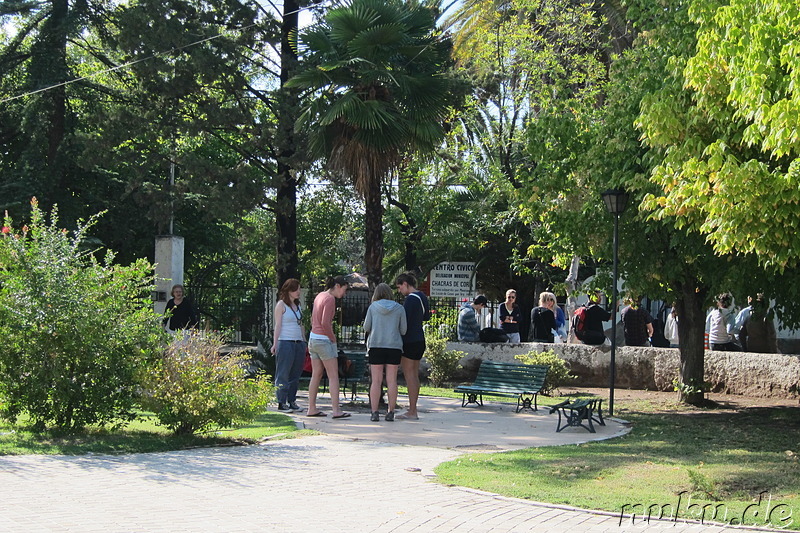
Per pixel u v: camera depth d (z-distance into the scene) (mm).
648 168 11773
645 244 13156
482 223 26234
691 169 8648
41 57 22656
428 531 5871
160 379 9531
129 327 9875
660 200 9641
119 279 10055
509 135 24031
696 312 14109
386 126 15922
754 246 8602
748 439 10188
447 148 25547
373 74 15641
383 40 15789
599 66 21547
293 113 20297
